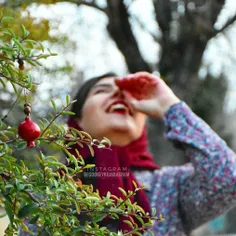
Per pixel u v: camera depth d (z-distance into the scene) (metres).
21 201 2.02
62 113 2.17
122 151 3.67
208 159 3.63
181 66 9.32
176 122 3.74
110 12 8.91
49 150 3.47
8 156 2.06
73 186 2.09
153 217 2.29
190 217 3.72
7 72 2.10
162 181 3.75
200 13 9.09
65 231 2.10
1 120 2.15
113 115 3.70
